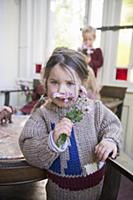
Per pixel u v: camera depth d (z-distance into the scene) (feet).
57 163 2.58
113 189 2.81
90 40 8.84
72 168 2.60
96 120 2.88
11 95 11.44
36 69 11.34
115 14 9.34
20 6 11.00
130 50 9.31
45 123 2.68
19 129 4.27
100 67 9.44
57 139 2.33
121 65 9.60
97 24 9.84
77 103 2.65
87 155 2.66
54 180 2.67
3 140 3.61
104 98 8.86
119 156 2.81
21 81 11.43
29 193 3.61
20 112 7.13
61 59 2.65
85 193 2.68
